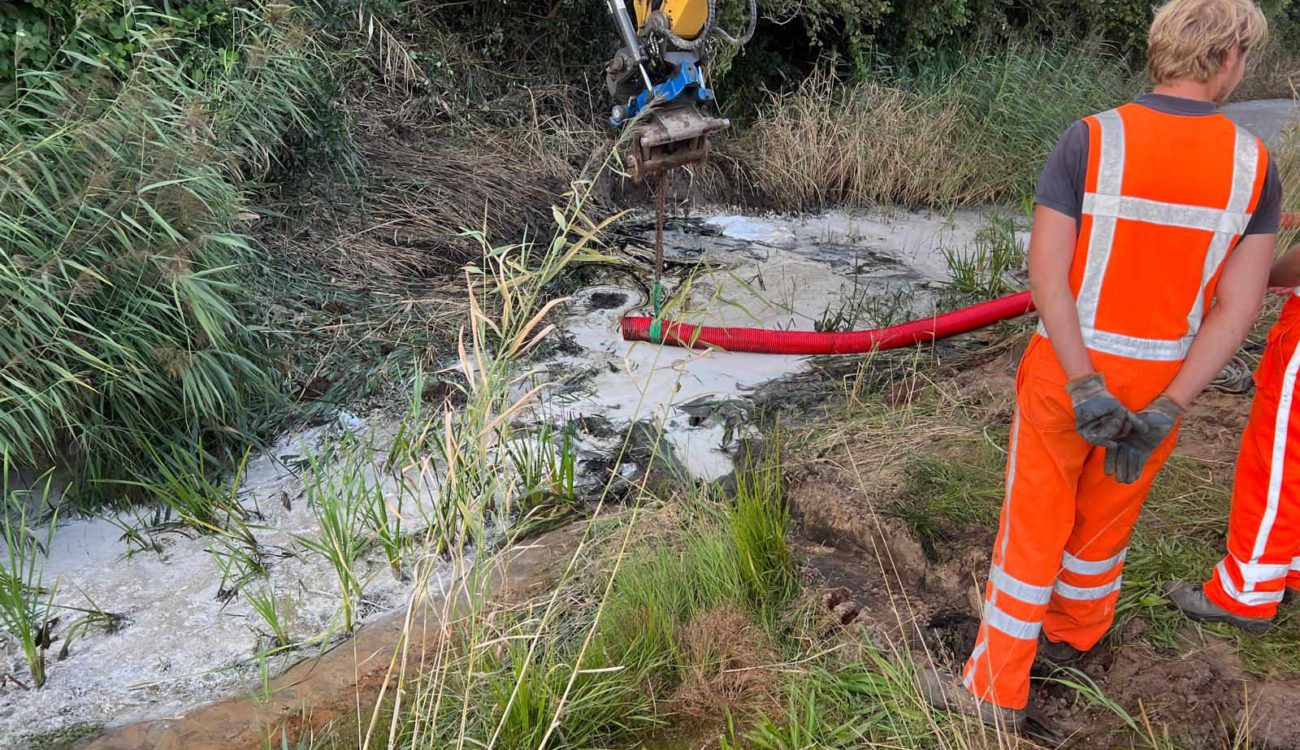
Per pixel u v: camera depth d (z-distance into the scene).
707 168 7.28
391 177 6.08
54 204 3.61
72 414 3.46
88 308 3.53
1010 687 2.39
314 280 5.04
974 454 3.70
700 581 3.11
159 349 3.50
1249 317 2.00
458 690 2.73
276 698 2.81
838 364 4.77
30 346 3.38
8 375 3.21
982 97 8.16
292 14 5.17
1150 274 2.00
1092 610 2.51
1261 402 2.49
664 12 4.21
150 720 2.73
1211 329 2.01
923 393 4.34
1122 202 1.97
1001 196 7.71
